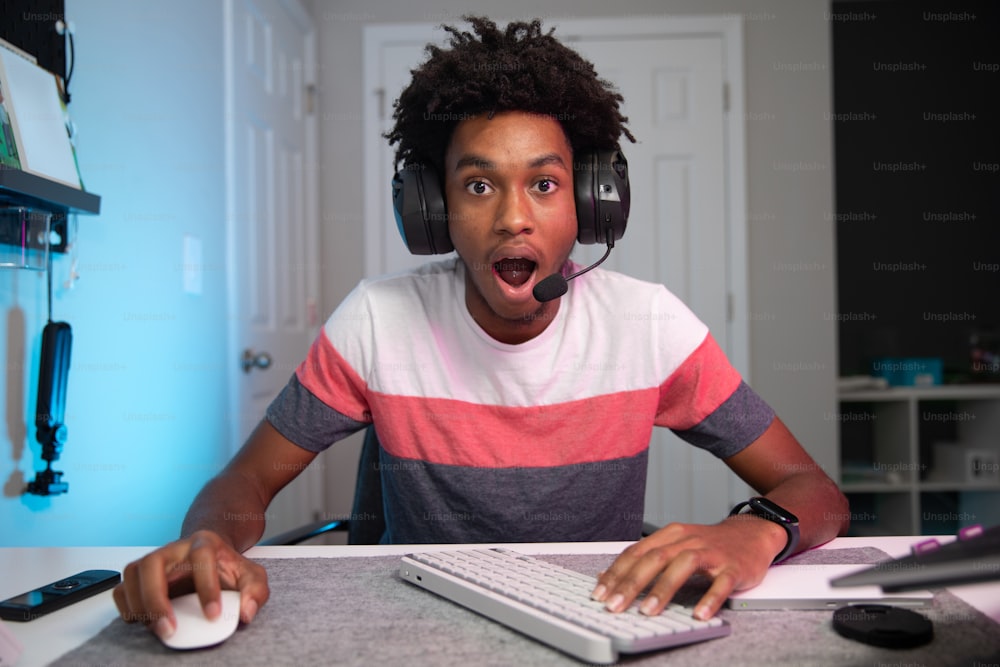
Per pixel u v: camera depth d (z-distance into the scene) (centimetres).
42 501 122
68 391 129
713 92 281
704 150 281
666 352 103
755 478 101
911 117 318
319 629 58
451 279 106
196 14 185
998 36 317
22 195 106
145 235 157
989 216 318
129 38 151
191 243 180
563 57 90
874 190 318
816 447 280
